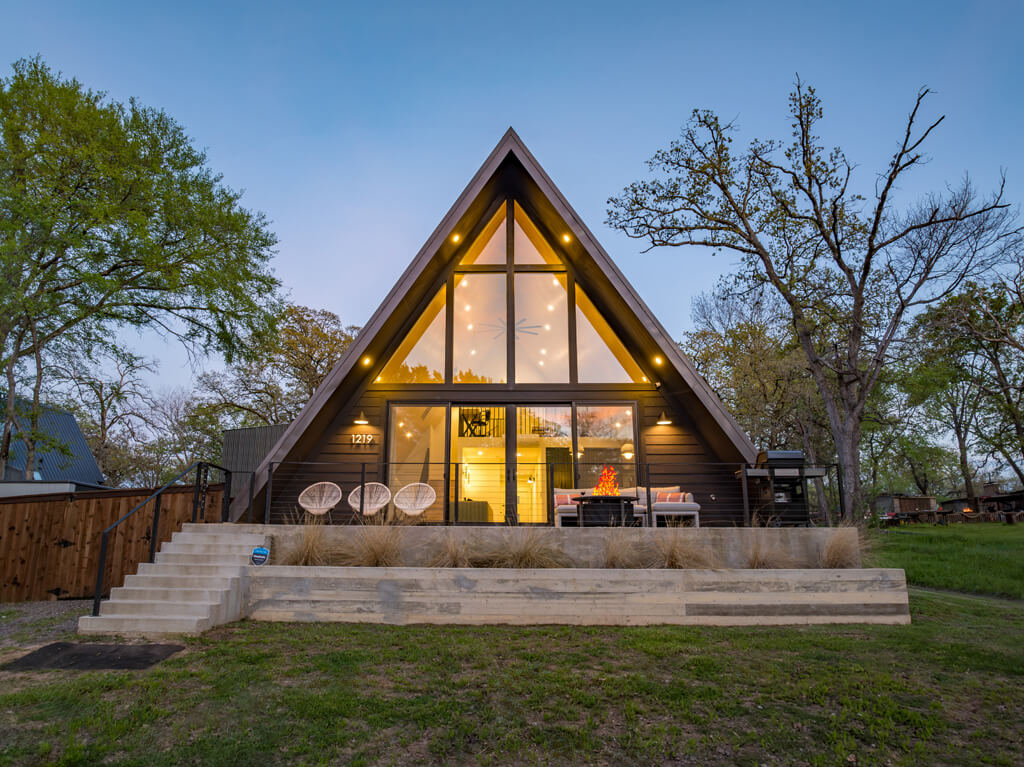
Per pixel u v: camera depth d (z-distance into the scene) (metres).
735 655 6.32
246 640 6.64
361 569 7.75
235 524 8.74
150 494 11.52
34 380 18.41
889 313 19.66
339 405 12.12
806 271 19.38
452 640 6.70
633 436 12.24
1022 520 25.02
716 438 11.59
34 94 15.86
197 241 17.45
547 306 12.97
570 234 12.44
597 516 9.46
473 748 4.45
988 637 7.22
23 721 4.67
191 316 18.47
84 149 15.47
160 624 6.88
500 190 13.40
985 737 4.66
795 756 4.39
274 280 18.95
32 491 16.88
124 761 4.16
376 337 11.64
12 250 14.29
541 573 7.70
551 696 5.27
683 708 5.08
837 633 7.24
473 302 13.02
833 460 28.78
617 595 7.66
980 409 27.44
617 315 12.45
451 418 12.41
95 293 16.91
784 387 25.77
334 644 6.54
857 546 8.55
